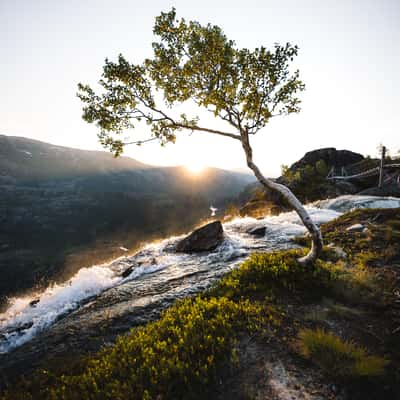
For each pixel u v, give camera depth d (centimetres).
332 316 473
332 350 360
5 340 681
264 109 602
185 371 338
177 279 936
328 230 1218
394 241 860
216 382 329
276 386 314
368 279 595
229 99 616
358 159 4122
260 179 652
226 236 1473
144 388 328
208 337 393
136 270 1152
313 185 3041
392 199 1988
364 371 316
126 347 439
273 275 623
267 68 581
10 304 979
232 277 688
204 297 624
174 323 493
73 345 567
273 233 1525
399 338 400
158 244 1638
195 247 1366
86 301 888
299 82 584
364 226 1112
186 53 620
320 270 620
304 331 416
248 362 359
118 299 828
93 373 385
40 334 684
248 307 490
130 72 620
